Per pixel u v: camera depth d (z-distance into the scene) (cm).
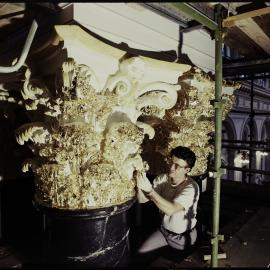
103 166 227
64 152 221
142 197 286
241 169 485
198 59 377
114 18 249
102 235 243
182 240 278
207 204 457
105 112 231
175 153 271
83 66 207
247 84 853
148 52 290
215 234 228
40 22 250
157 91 290
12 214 418
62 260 241
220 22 212
